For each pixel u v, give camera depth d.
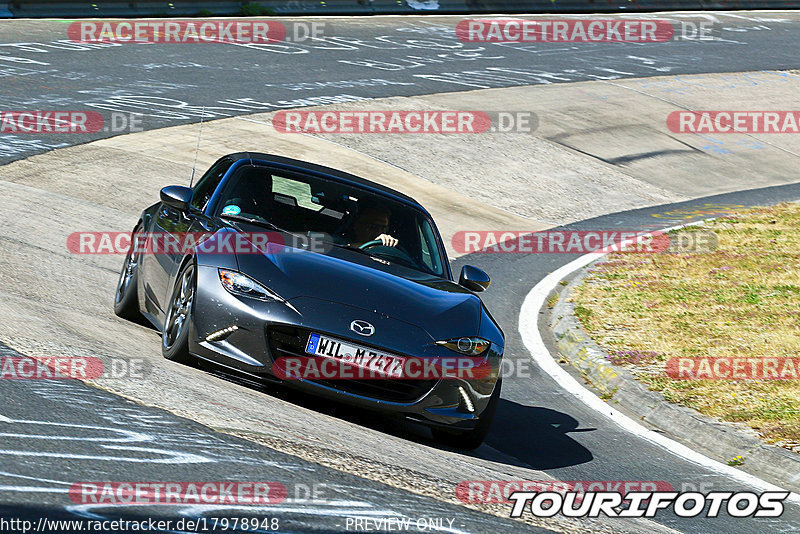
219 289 22.08
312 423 20.83
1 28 82.44
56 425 16.91
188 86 72.06
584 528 17.61
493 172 65.94
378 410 21.83
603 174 70.25
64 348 22.02
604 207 63.66
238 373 21.83
